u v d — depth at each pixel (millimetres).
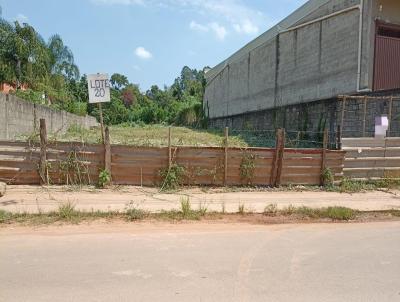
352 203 10109
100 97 10938
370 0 19375
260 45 31719
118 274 4941
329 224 8133
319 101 21969
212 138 26219
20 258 5500
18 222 7453
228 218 8344
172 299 4234
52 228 7141
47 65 35656
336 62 21594
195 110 57688
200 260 5527
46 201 9117
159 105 87188
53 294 4324
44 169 10773
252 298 4297
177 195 10336
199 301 4199
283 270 5191
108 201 9320
